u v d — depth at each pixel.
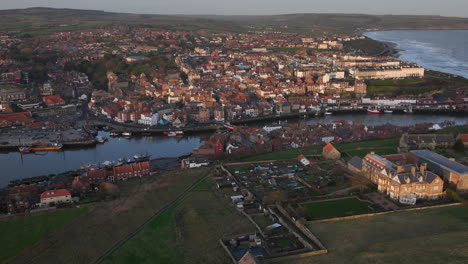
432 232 185.38
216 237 195.50
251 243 185.88
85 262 183.12
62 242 195.88
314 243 184.38
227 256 178.75
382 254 164.00
